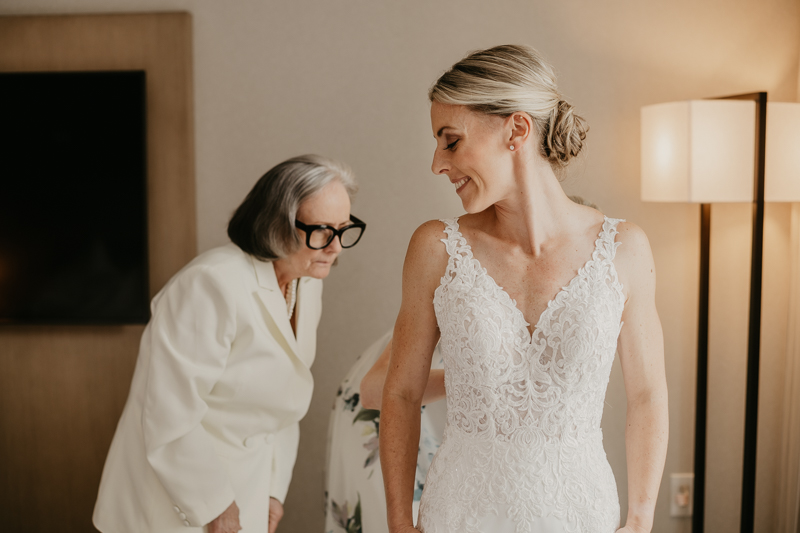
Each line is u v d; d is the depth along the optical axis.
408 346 1.06
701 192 1.86
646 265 1.00
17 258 2.20
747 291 2.21
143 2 2.18
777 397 2.24
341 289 2.26
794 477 2.15
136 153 2.15
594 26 2.15
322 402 2.29
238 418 1.54
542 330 0.96
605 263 0.97
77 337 2.25
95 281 2.20
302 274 1.61
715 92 2.17
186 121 2.18
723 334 2.24
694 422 2.22
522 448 0.97
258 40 2.18
